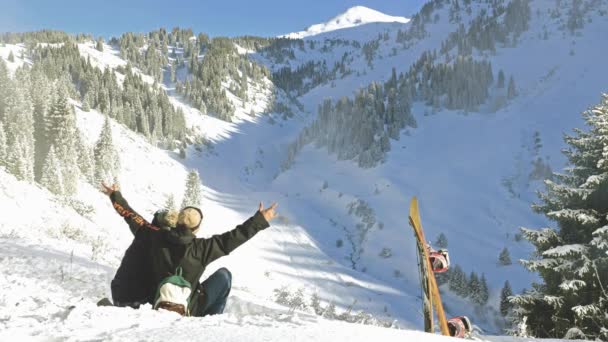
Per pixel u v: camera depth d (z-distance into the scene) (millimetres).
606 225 13344
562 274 13508
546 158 185625
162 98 198750
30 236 13672
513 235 135250
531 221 146125
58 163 77438
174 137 193625
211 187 164375
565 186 14734
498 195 162500
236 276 60781
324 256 109688
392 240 128375
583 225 14258
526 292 14500
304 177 187125
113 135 155000
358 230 136625
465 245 125562
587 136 15344
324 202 162250
